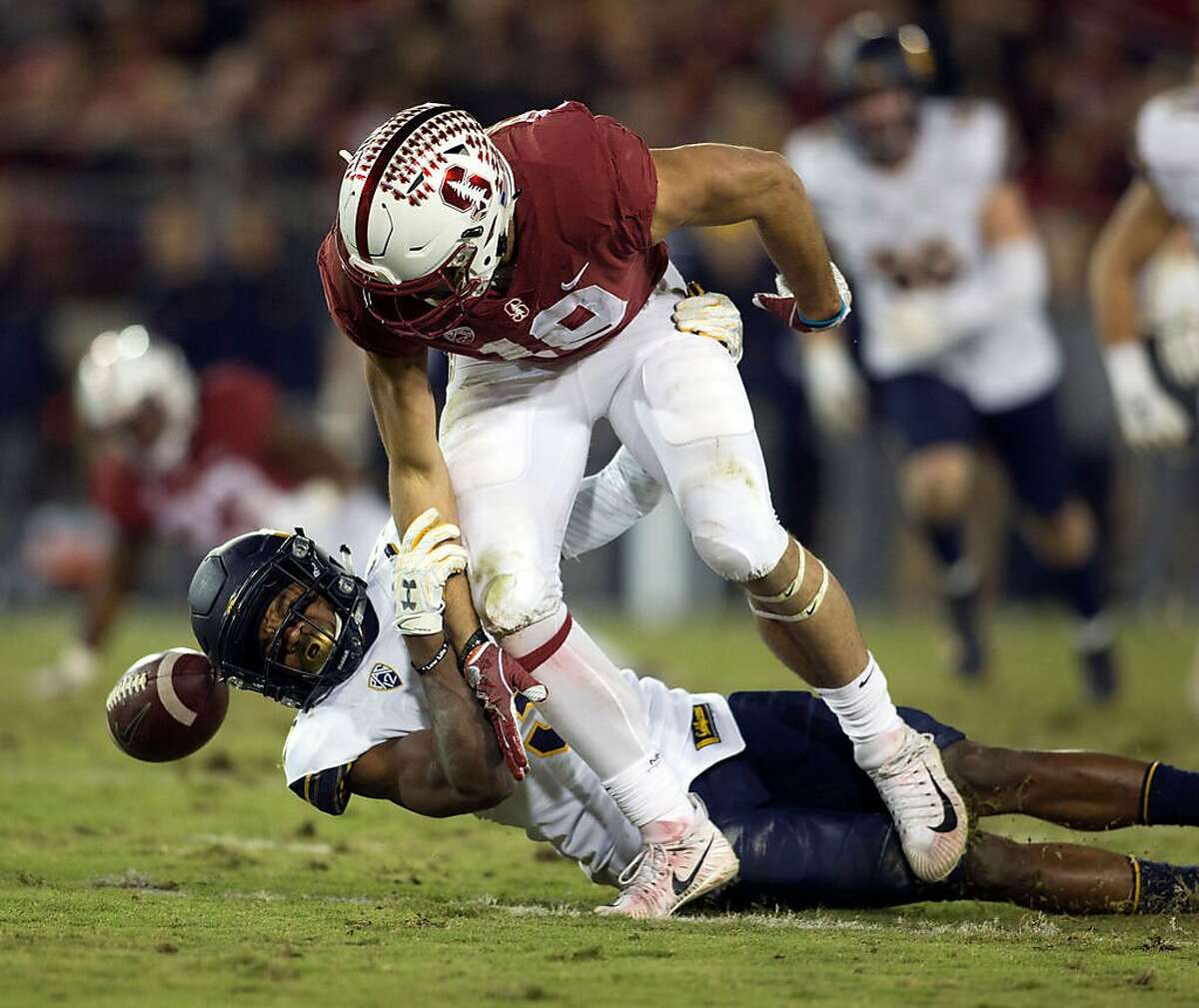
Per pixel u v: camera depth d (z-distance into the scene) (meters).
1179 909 11.53
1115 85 38.09
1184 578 36.09
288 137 36.81
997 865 11.56
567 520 12.16
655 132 36.06
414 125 10.73
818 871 11.58
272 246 35.72
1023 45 38.03
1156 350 24.42
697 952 10.18
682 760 11.88
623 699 11.48
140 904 11.62
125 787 17.42
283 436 25.44
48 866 13.32
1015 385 24.33
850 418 26.81
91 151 37.53
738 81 37.31
